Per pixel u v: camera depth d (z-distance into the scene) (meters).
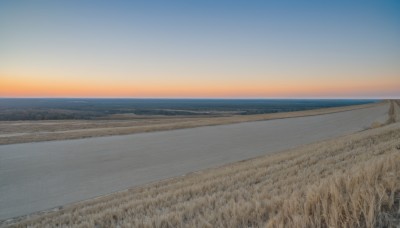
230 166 11.86
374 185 3.51
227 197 5.54
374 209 2.84
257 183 7.14
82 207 7.50
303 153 11.92
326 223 2.85
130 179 10.87
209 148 17.66
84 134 23.50
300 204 3.39
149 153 16.08
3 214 7.59
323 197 3.40
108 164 13.39
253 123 34.59
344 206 2.97
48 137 21.78
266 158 12.61
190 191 6.86
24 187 9.88
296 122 35.41
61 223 5.91
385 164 4.52
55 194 9.16
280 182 6.29
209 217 3.90
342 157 9.29
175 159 14.48
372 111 53.03
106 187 9.88
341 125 30.83
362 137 14.88
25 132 25.59
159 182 10.03
